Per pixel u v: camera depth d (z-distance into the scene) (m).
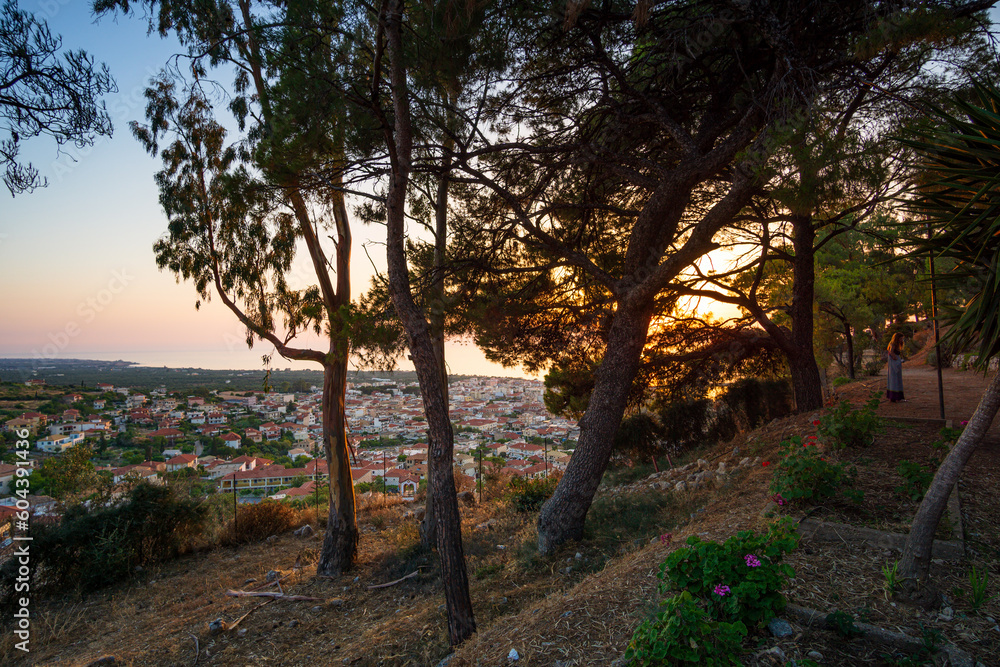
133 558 8.89
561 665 2.82
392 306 6.28
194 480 11.79
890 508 4.14
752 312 9.18
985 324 2.97
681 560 2.91
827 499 4.34
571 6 4.64
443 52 5.26
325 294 8.69
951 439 5.66
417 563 7.51
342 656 4.68
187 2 5.82
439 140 6.48
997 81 4.46
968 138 3.10
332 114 5.63
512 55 6.03
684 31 5.09
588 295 8.53
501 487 13.28
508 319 7.95
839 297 14.27
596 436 6.54
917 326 20.66
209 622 6.07
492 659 3.15
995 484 4.62
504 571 6.07
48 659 5.89
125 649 5.62
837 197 4.12
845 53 5.11
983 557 3.38
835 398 10.24
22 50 4.48
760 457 7.24
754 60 5.79
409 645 4.54
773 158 4.30
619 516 6.88
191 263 8.20
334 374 8.41
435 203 8.46
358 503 12.98
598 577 4.10
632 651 2.54
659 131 7.18
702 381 11.03
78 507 8.95
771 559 2.87
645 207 6.45
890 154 3.99
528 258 8.09
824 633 2.67
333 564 8.01
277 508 11.20
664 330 10.30
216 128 8.41
